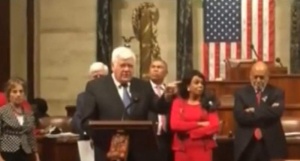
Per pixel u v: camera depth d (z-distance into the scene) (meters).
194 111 6.90
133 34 14.57
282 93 7.54
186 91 6.98
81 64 14.83
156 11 14.48
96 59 14.39
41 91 14.88
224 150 7.94
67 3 14.84
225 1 13.73
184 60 14.06
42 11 14.85
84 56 14.82
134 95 5.34
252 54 13.59
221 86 10.47
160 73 7.21
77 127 5.45
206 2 13.81
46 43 14.88
